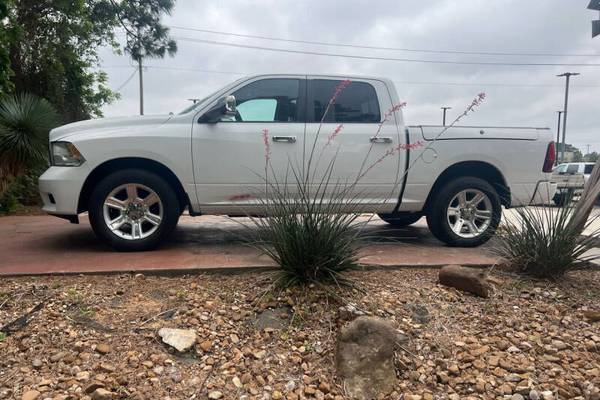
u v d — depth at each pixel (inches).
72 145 186.5
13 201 352.8
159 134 190.7
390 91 211.5
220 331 126.7
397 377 115.0
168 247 204.7
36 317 128.2
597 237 170.7
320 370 115.8
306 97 204.8
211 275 162.2
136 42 603.5
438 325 135.4
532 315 143.3
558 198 192.5
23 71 423.8
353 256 155.0
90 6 531.5
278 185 183.3
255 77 203.2
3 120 284.7
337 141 201.2
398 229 272.2
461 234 214.4
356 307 135.6
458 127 212.7
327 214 148.3
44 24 422.0
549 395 109.7
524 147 215.2
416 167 207.5
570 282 167.8
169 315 132.2
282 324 131.3
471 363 120.8
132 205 193.6
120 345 118.4
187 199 199.9
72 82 483.8
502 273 171.5
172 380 108.7
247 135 196.4
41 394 100.8
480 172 221.6
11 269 162.4
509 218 191.6
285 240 144.5
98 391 100.9
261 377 111.6
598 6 214.5
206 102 198.8
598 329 137.6
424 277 166.4
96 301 138.8
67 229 257.8
